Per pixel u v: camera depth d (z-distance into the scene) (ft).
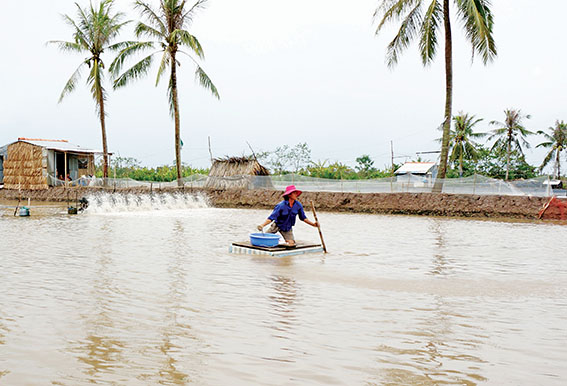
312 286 20.35
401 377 10.89
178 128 90.68
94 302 17.52
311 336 13.79
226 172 93.30
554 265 25.71
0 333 13.99
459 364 11.71
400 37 71.20
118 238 36.94
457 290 19.75
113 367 11.48
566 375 11.05
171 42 86.43
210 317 15.66
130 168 135.44
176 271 23.54
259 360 11.92
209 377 10.88
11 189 105.29
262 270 23.86
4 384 10.47
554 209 58.13
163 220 53.93
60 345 13.00
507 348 12.89
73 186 97.86
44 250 30.50
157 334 13.92
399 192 71.51
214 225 48.06
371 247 32.53
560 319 15.67
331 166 119.03
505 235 40.40
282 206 29.89
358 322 15.17
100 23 96.84
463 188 68.74
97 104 101.09
